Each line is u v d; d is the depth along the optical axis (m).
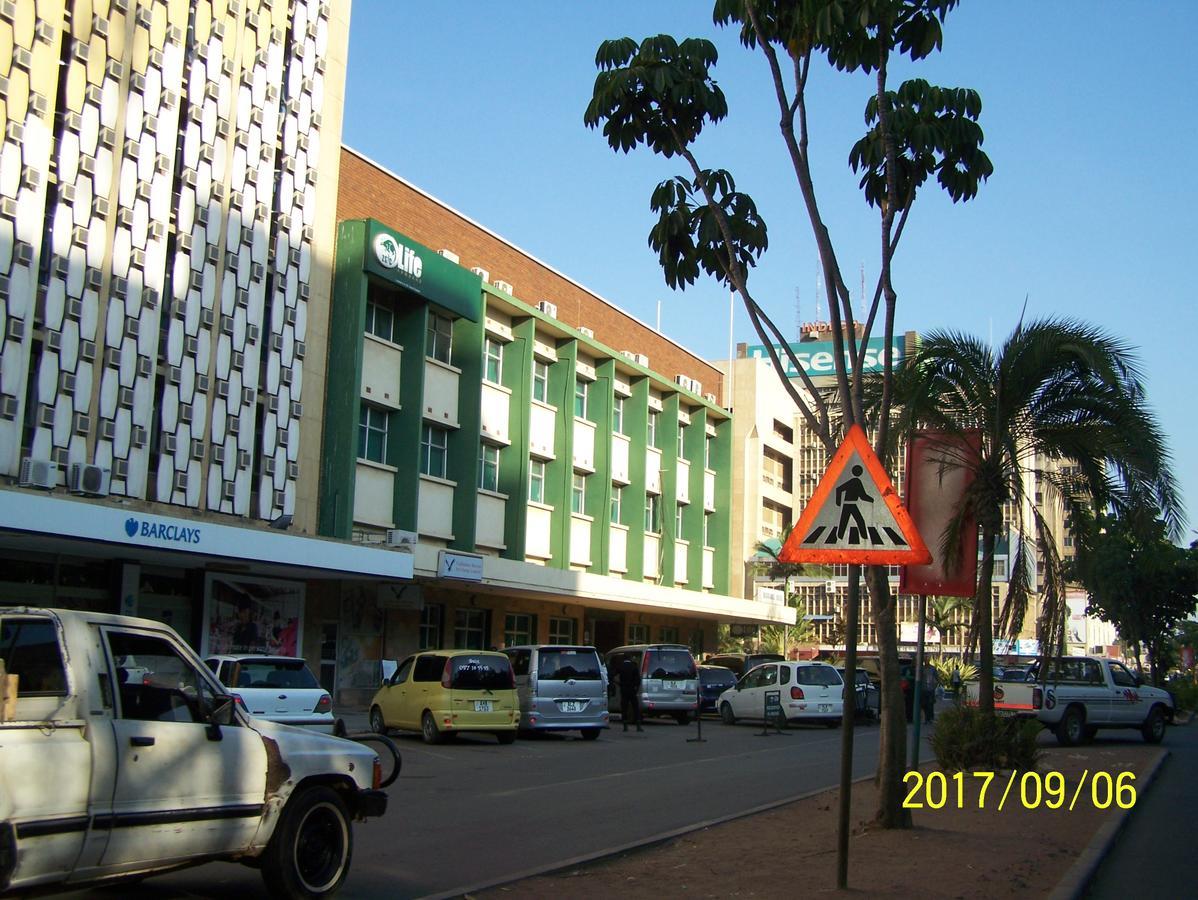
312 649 30.25
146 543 21.97
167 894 8.38
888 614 11.55
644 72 10.60
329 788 8.33
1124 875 9.88
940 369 16.14
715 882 8.89
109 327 23.89
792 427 66.31
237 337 27.34
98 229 23.70
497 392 38.12
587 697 24.94
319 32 30.58
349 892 8.60
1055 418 16.19
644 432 47.12
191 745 7.36
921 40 10.16
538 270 41.88
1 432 21.39
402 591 32.81
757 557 58.00
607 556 43.56
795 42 10.52
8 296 21.62
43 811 6.44
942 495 15.99
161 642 7.53
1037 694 24.02
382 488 32.53
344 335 30.55
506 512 38.31
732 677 34.59
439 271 33.94
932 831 11.23
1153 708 25.58
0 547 22.64
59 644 6.91
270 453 28.25
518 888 8.71
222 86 27.23
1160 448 15.41
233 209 27.38
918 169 11.38
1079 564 16.78
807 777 17.14
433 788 15.46
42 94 22.50
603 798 14.44
